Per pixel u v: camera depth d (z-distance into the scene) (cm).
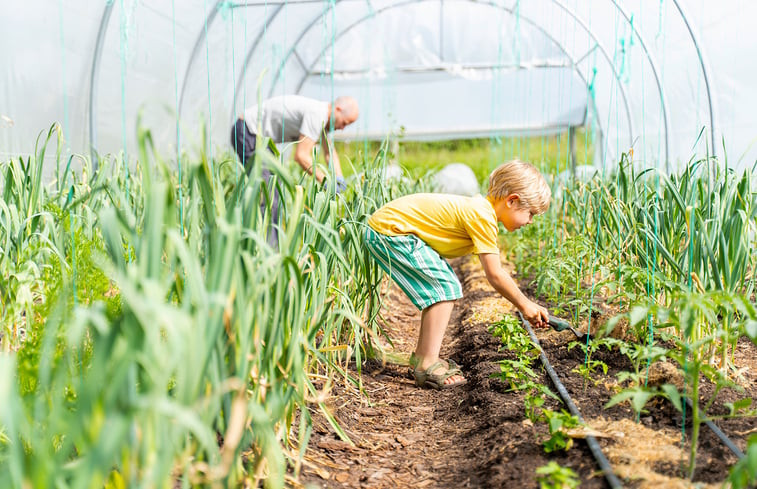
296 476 188
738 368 265
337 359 301
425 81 1068
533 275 497
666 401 226
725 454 187
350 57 1043
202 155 142
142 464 122
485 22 1030
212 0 665
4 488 118
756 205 262
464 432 240
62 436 160
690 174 290
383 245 283
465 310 426
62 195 280
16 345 223
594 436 197
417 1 928
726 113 507
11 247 258
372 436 243
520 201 276
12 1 442
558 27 795
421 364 296
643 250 287
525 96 1029
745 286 300
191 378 116
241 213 155
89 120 548
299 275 159
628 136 759
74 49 514
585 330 325
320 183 264
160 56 628
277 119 469
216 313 127
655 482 169
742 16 472
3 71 436
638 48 641
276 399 155
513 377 252
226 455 123
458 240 284
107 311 175
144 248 120
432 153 1391
